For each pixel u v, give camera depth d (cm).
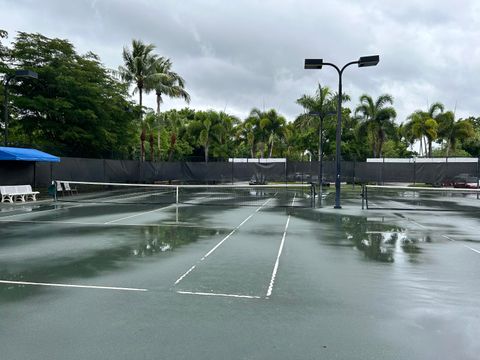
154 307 539
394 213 1619
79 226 1241
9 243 968
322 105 4288
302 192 2998
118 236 1068
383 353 414
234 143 5681
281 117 5162
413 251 897
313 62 1705
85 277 679
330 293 602
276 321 495
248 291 609
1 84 2584
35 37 2862
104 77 3331
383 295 593
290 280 667
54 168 2480
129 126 3544
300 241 1009
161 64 4344
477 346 431
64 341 436
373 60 1642
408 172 3397
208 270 726
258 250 898
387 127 4634
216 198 2422
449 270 736
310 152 5766
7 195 1997
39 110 2705
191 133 5047
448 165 3262
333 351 418
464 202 2269
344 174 3572
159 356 405
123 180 3116
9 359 397
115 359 398
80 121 2970
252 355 409
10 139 3045
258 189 3406
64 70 2845
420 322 494
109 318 500
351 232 1150
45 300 564
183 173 3584
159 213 1598
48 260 797
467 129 4897
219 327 475
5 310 525
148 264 767
